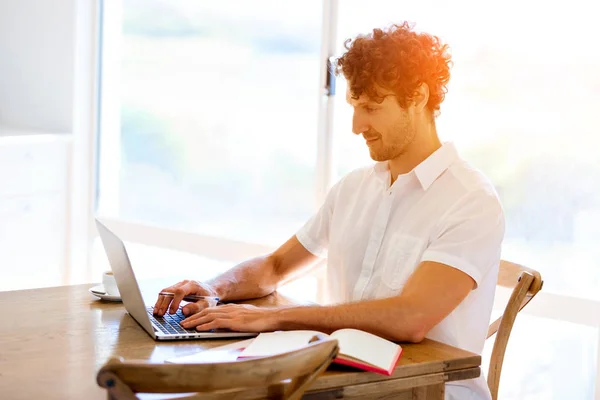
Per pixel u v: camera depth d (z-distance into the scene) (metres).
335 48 3.08
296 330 1.76
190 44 3.57
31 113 3.94
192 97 3.58
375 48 1.93
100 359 1.62
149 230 3.72
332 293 2.23
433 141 2.06
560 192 2.72
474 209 1.93
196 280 2.05
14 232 3.63
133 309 1.86
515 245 2.81
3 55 4.02
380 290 2.04
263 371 1.31
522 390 2.84
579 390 2.73
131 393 1.25
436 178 2.02
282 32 3.29
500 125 2.80
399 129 1.98
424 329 1.78
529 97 2.74
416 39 1.97
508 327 2.02
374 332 1.76
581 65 2.65
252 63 3.39
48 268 3.79
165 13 3.63
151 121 3.73
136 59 3.74
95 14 3.79
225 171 3.52
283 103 3.32
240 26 3.41
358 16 3.04
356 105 1.99
